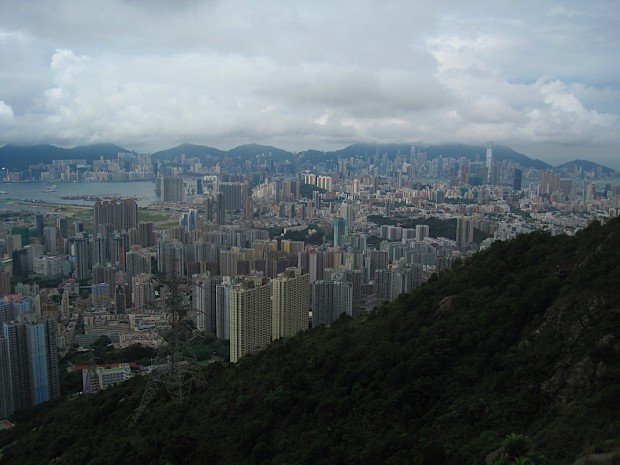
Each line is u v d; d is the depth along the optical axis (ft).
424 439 164.04
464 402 175.01
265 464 181.06
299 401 213.05
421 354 203.31
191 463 199.72
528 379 170.09
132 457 210.59
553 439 136.46
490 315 207.41
